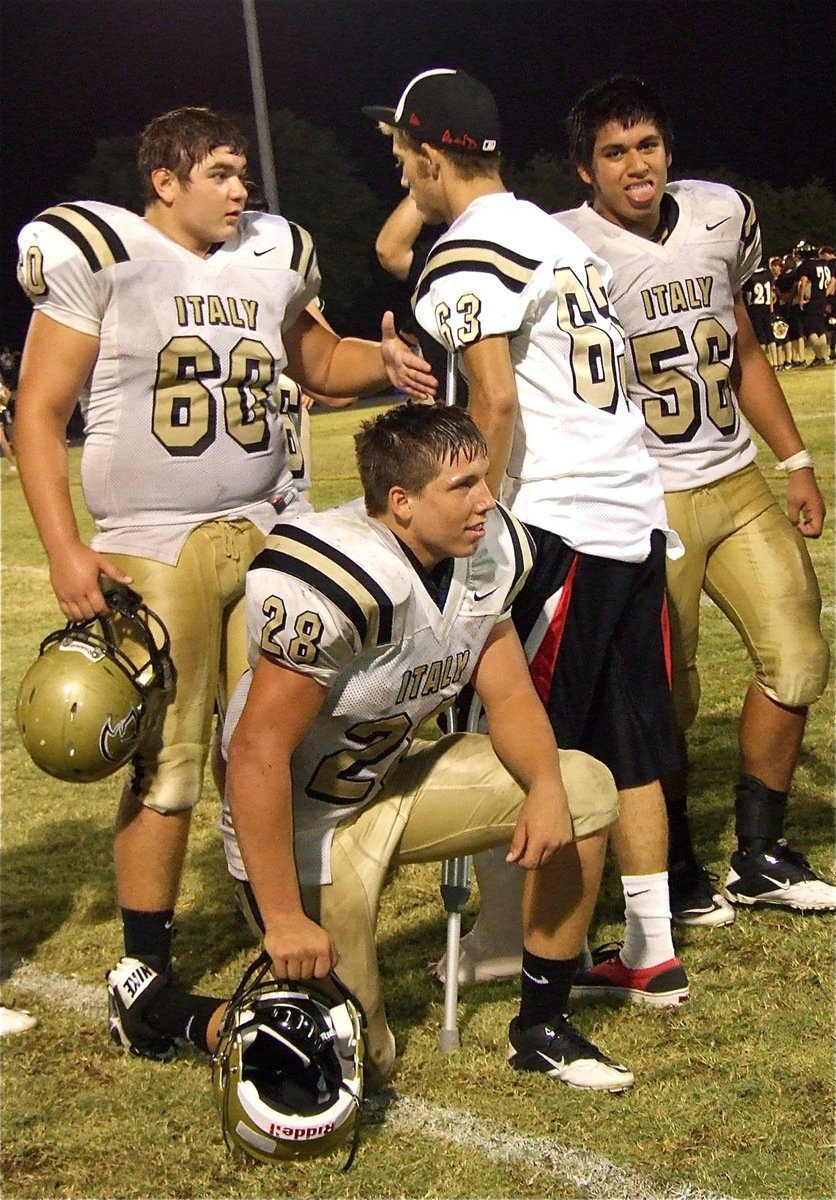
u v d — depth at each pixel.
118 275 2.67
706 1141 2.28
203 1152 2.34
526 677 2.46
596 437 2.72
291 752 2.24
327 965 2.25
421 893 3.39
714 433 3.17
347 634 2.18
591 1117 2.37
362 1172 2.24
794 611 3.17
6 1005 2.93
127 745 2.63
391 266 3.34
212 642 2.79
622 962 2.81
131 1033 2.64
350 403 3.27
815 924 3.07
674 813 3.17
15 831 4.02
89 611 2.66
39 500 2.67
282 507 2.92
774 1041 2.58
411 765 2.51
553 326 2.68
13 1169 2.31
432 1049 2.63
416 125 2.73
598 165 3.02
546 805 2.35
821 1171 2.18
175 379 2.74
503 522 2.42
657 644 2.81
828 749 4.08
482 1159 2.26
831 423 10.94
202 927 3.30
